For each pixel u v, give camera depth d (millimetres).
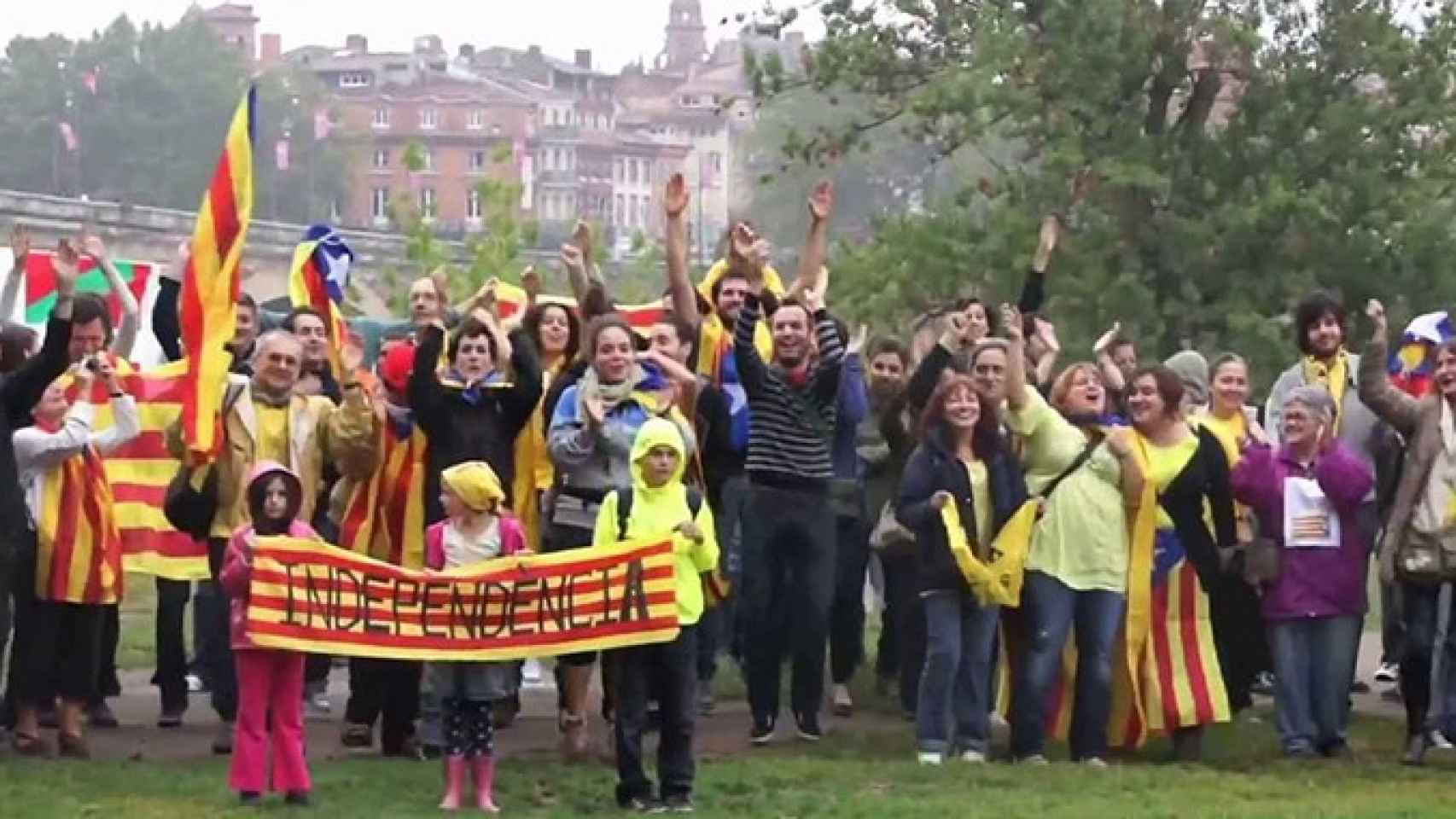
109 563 15477
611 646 13758
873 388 17875
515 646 13758
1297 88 37156
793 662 16484
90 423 15516
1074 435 15906
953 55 38688
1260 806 14148
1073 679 16031
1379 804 14320
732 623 17891
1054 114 36844
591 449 14695
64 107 137875
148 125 138500
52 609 15375
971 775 15078
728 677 20000
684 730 13961
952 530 15367
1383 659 19531
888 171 90438
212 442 14820
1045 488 15891
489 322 15117
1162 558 16234
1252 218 35719
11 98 138750
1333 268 36531
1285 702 16391
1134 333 35969
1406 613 16156
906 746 16406
